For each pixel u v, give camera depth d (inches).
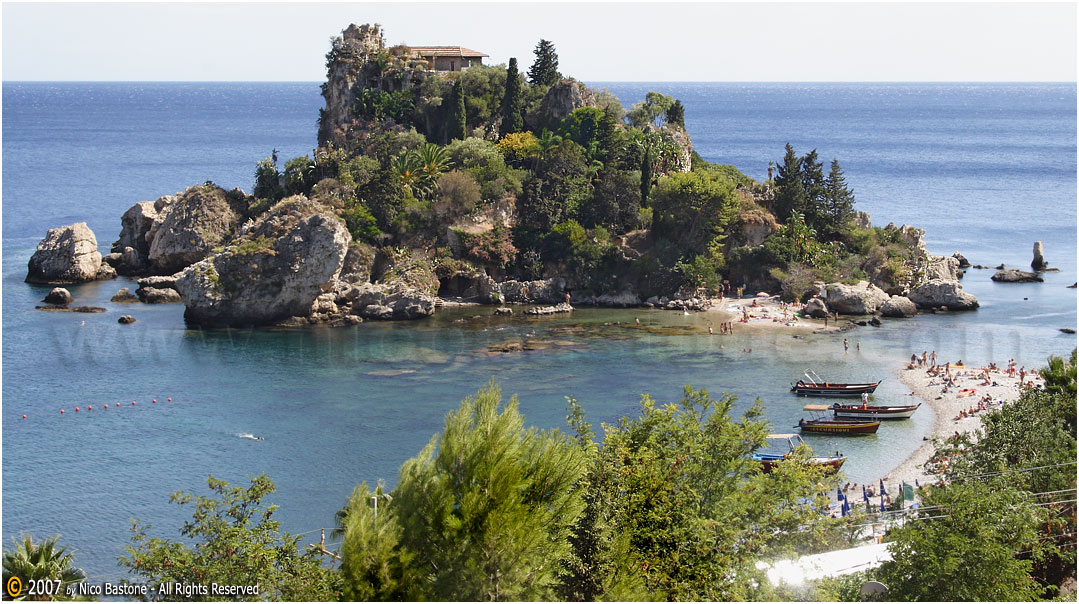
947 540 1977.1
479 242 6284.5
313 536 2938.0
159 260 6668.3
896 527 2193.7
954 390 4397.1
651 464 1844.2
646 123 7711.6
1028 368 4734.3
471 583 1419.8
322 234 5595.5
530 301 6156.5
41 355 4940.9
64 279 6589.6
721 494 1946.4
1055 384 3019.2
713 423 2059.5
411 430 3868.1
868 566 2048.5
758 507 1963.6
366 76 7800.2
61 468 3521.2
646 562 1658.5
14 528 3024.1
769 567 1873.8
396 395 4308.6
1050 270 7347.4
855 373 4667.8
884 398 4296.3
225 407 4170.8
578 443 1847.9
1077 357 3208.7
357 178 6633.9
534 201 6486.2
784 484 2031.3
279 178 6914.4
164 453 3659.0
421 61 7829.7
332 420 3991.1
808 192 6914.4
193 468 3513.8
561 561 1593.3
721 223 6422.2
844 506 2866.6
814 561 2032.5
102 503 3213.6
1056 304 6171.3
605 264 6240.2
